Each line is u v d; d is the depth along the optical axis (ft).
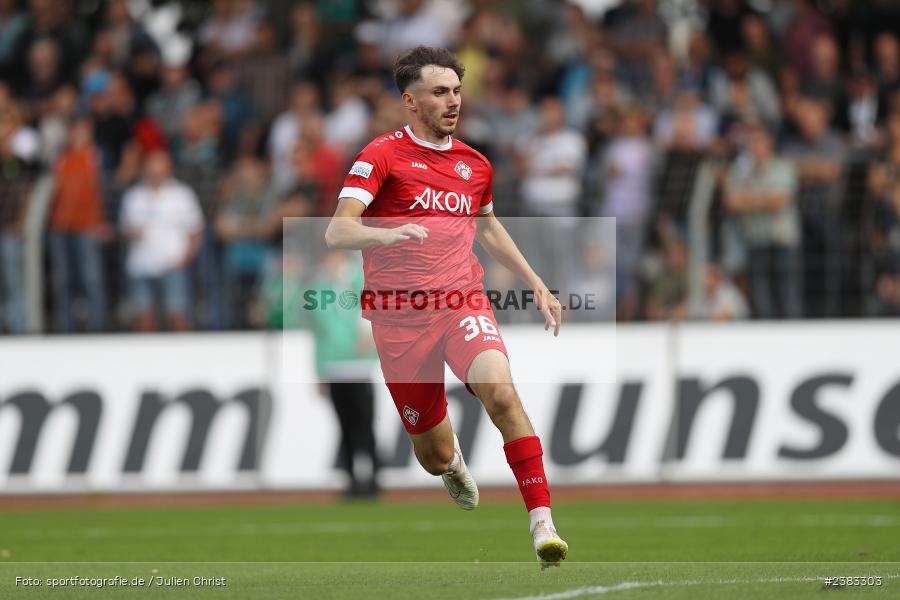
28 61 188.96
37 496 144.05
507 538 98.48
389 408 142.51
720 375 140.87
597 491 139.74
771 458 138.92
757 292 142.72
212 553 90.27
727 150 154.40
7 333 151.43
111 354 146.41
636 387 141.49
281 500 141.38
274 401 143.74
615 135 156.87
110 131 174.70
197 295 151.33
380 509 128.26
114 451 144.46
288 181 163.63
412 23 181.27
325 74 181.27
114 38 189.98
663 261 145.18
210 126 173.06
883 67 165.17
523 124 167.22
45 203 149.48
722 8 174.40
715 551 84.99
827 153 152.25
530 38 179.11
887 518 108.88
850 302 142.20
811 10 173.47
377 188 64.03
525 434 62.18
